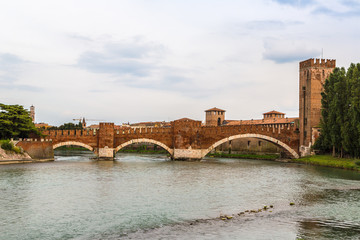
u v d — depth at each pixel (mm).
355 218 31719
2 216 31500
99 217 31453
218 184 50469
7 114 89938
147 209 34406
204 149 97938
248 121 144750
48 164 78125
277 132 97312
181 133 96688
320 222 30297
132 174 61281
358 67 77438
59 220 30469
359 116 75062
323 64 97000
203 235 26625
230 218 31281
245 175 61781
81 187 46406
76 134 96062
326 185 50406
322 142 89438
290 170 71250
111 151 95625
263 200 39188
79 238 25938
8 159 77688
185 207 35344
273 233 27234
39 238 25938
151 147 153250
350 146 77688
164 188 46469
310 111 95375
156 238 25906
